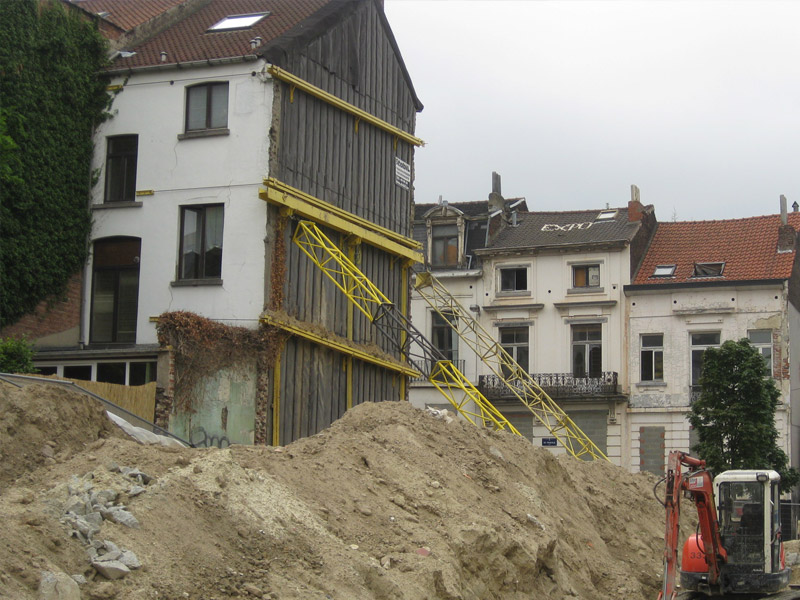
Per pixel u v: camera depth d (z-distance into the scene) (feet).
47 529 40.91
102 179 102.63
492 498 65.51
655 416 155.63
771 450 126.11
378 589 48.47
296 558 47.62
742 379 125.80
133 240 101.50
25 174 95.96
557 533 67.77
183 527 45.73
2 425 50.01
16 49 95.71
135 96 102.63
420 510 58.23
